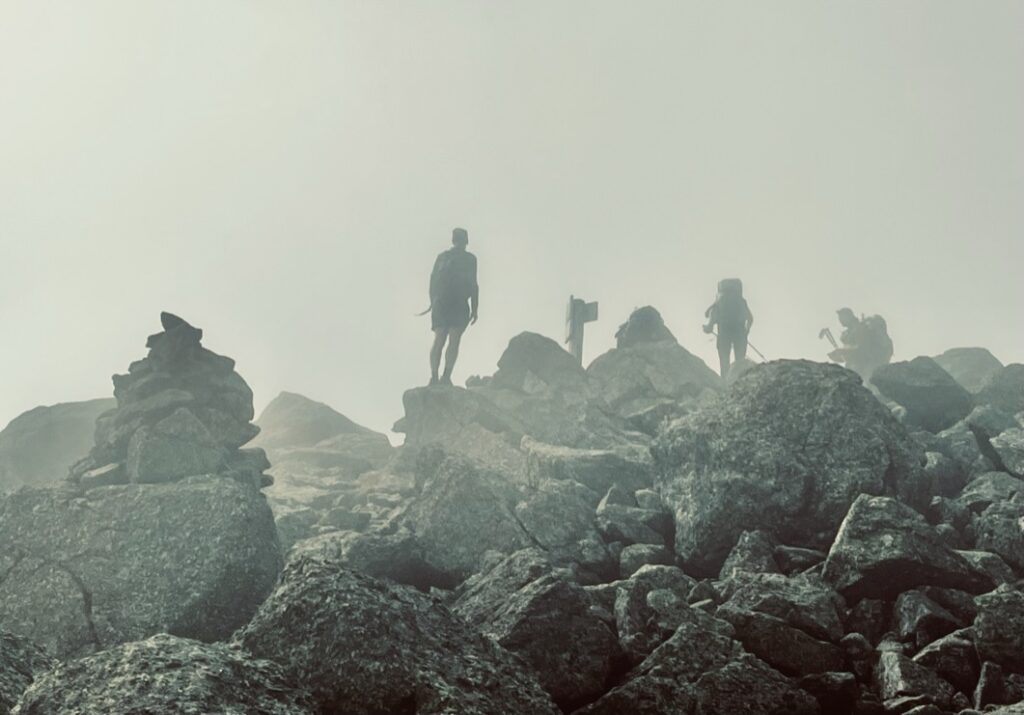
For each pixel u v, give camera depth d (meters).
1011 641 9.64
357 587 8.34
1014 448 16.14
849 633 10.61
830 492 13.72
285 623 8.13
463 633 8.61
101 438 14.39
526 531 14.02
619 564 13.76
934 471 15.50
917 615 10.49
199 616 11.54
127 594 11.57
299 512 16.56
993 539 13.01
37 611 11.36
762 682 9.05
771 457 14.04
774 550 13.07
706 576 13.72
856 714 9.23
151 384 14.53
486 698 7.72
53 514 12.36
